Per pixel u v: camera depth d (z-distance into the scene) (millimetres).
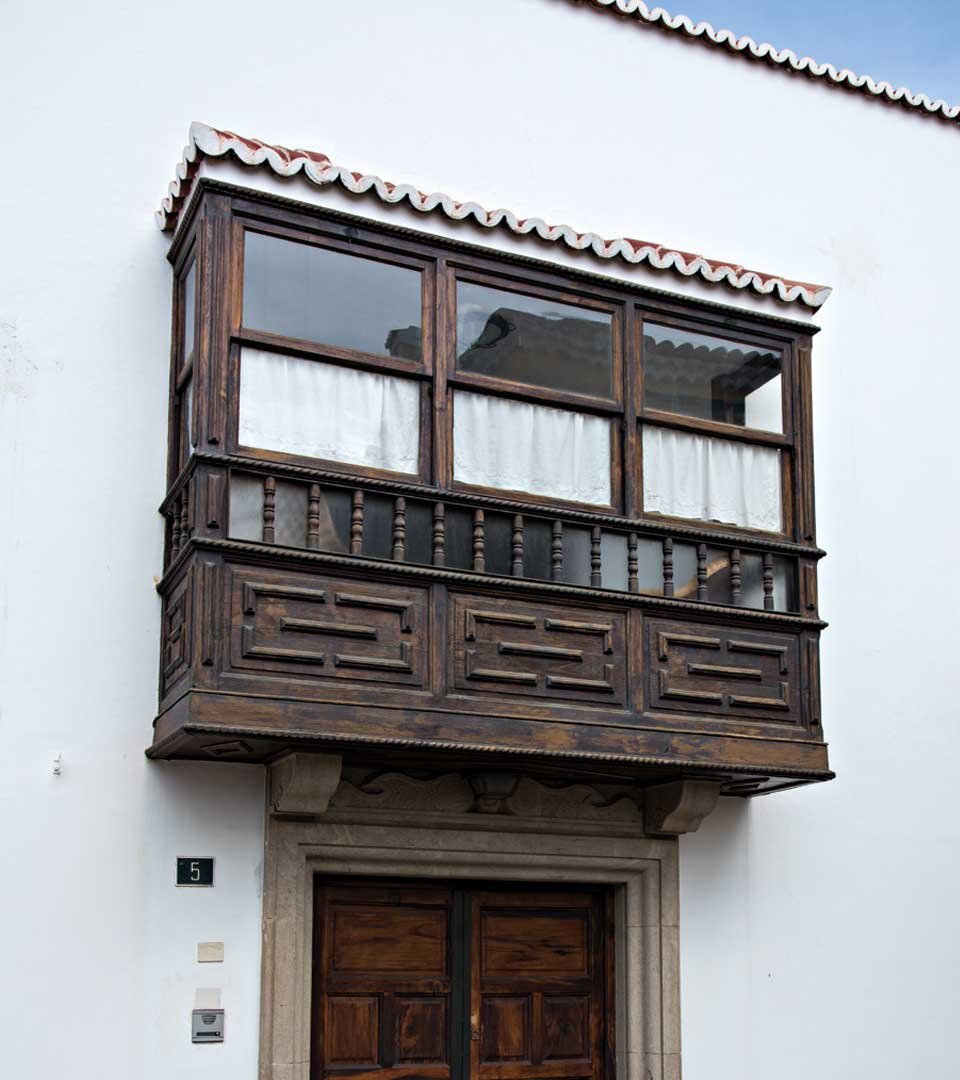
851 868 8062
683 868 7582
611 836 7371
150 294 6945
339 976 6828
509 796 7047
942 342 9062
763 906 7766
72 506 6598
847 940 7957
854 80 9086
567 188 8133
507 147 8023
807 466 7523
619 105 8398
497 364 6883
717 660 7004
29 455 6566
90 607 6539
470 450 6766
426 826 6930
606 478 7062
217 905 6496
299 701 6000
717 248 8492
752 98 8820
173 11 7301
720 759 6852
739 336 7516
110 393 6770
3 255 6699
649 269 7254
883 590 8523
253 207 6414
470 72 8016
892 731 8359
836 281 8805
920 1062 7996
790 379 7586
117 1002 6246
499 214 6867
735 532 7277
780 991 7699
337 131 7602
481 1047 7062
